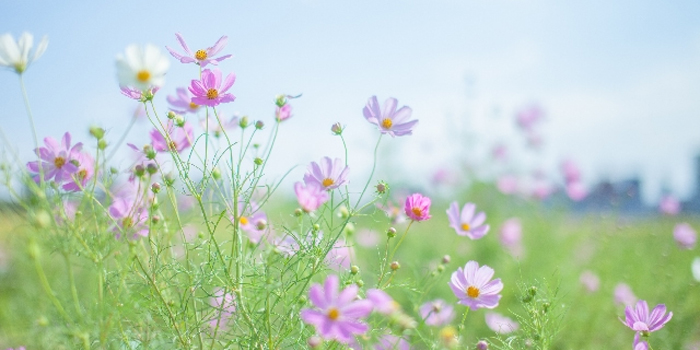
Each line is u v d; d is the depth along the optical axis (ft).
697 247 8.51
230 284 4.91
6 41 4.60
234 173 4.96
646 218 10.44
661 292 7.12
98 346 4.84
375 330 5.07
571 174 10.54
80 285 5.48
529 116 10.68
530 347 5.31
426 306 5.70
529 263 7.89
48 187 4.85
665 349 6.23
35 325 4.99
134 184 5.20
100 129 4.84
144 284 4.92
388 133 5.20
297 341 4.94
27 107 4.61
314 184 5.09
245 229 5.33
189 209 5.84
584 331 6.63
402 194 9.41
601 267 8.06
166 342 4.96
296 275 4.99
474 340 6.33
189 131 5.32
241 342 4.98
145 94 4.91
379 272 5.37
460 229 5.96
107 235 4.80
